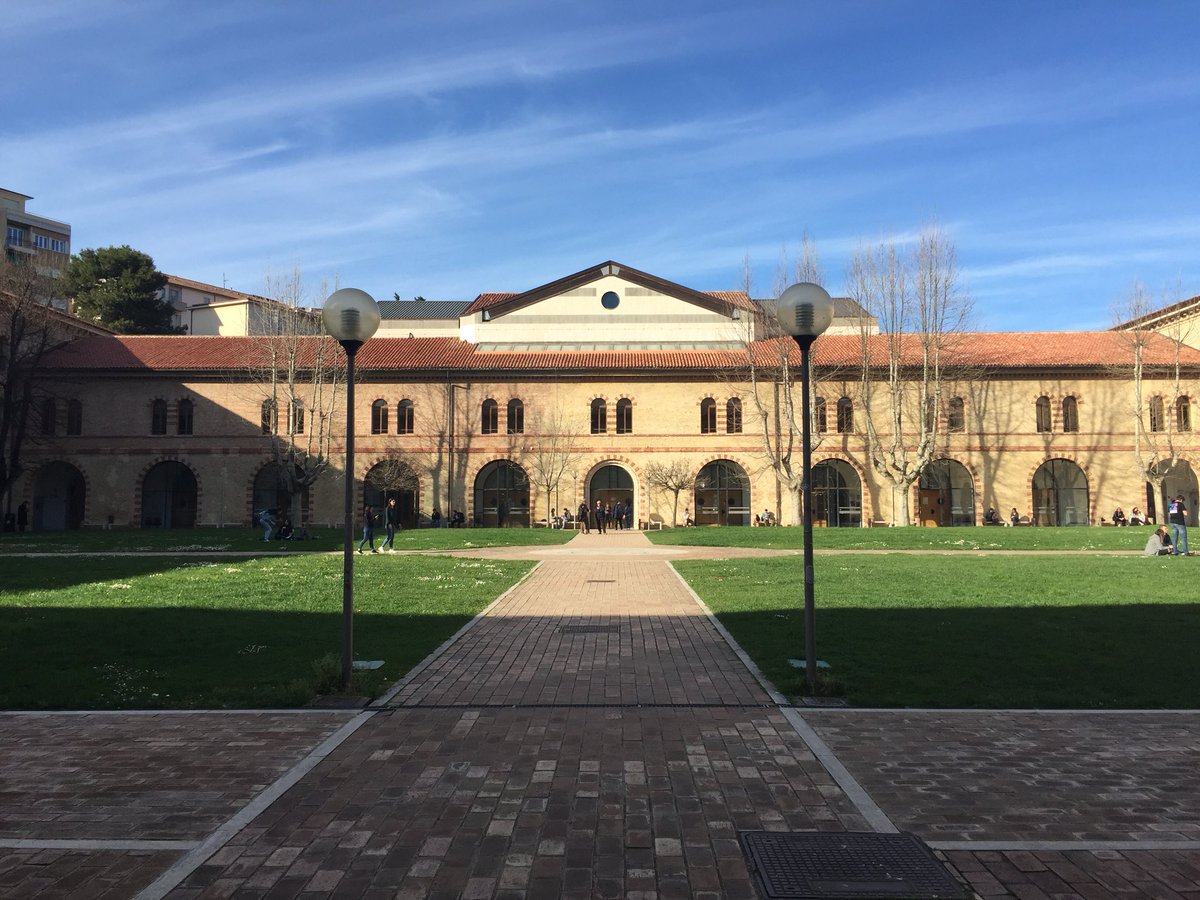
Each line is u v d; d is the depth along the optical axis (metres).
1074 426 50.81
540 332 55.09
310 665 10.55
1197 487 50.97
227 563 24.22
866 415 48.06
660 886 4.72
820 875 4.82
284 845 5.26
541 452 51.62
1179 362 49.59
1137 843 5.29
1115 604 15.27
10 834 5.47
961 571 21.53
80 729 7.91
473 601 16.39
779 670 10.12
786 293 9.77
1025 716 8.27
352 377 9.75
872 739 7.52
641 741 7.47
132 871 4.92
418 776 6.55
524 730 7.82
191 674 10.11
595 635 12.86
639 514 51.19
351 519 9.55
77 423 51.00
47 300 51.22
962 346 52.88
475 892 4.64
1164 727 7.91
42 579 19.64
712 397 51.94
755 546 33.81
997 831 5.48
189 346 54.38
